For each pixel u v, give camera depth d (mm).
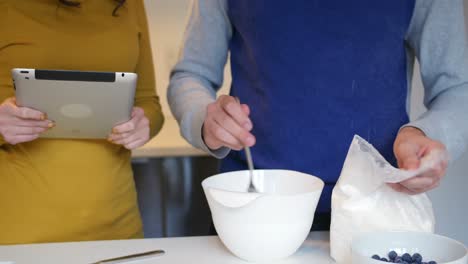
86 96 1271
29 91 1247
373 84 1241
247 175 1132
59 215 1406
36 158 1402
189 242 1127
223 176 1104
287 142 1258
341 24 1226
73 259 1038
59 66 1420
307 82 1239
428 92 1289
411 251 929
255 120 1298
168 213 2463
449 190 2168
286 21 1236
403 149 1009
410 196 994
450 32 1218
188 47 1409
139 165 2410
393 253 905
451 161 1129
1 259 1040
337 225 1000
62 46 1410
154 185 2434
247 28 1290
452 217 2191
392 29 1237
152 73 1648
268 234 970
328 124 1244
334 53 1229
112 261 1013
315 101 1239
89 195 1431
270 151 1280
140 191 2430
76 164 1427
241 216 964
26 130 1318
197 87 1312
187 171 2436
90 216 1431
